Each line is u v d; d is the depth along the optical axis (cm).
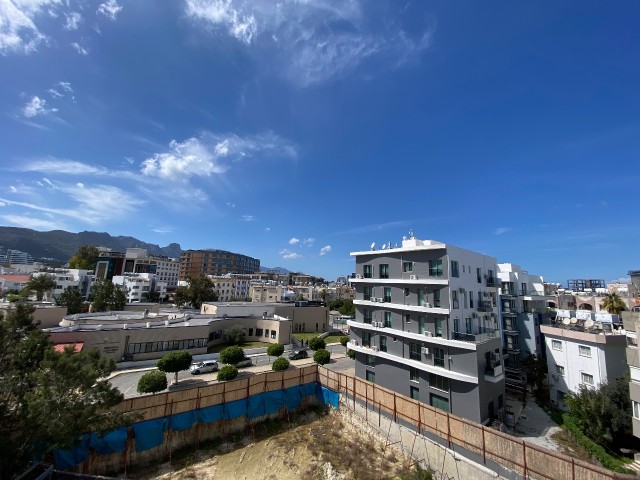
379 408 3009
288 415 3422
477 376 2803
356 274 4053
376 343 3700
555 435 2822
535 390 3650
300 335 7381
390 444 2838
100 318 5331
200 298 9488
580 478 1831
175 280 16012
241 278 14975
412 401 2739
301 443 2920
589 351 3212
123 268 13575
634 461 2345
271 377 3400
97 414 1956
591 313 4172
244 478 2441
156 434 2623
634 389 2164
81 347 4159
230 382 3095
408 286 3456
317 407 3650
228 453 2755
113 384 3775
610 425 2506
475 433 2309
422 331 3288
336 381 3519
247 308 7069
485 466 2225
